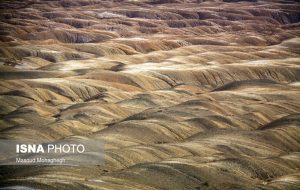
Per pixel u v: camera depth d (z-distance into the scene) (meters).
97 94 162.25
